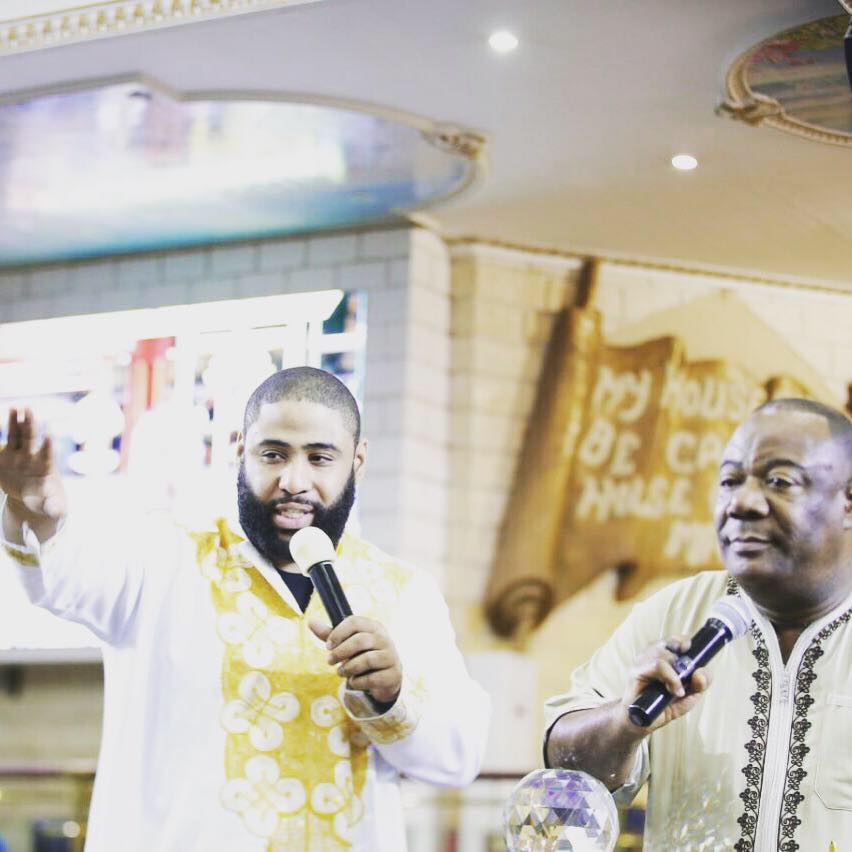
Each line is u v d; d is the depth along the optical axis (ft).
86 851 9.20
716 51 20.71
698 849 9.55
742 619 9.07
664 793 9.84
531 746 27.89
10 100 22.84
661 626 10.23
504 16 19.81
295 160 25.38
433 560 28.19
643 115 23.07
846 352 30.30
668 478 29.19
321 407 9.51
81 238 29.91
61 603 9.11
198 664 9.18
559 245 29.17
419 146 24.53
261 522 9.46
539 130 23.76
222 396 29.19
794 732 9.47
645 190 26.23
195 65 21.61
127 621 9.39
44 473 8.77
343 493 9.61
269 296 29.35
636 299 29.66
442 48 20.88
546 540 28.71
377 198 27.27
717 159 24.62
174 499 28.96
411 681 9.21
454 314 29.07
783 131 23.29
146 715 9.18
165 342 29.91
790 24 19.57
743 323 29.94
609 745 9.17
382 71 21.74
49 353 30.86
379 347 28.30
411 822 24.29
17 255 31.04
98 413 29.94
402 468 27.63
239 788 8.96
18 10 20.97
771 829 9.34
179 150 25.05
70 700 30.09
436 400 28.63
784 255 28.94
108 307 30.71
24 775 24.64
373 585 9.88
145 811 9.01
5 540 8.96
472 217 28.12
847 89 21.59
